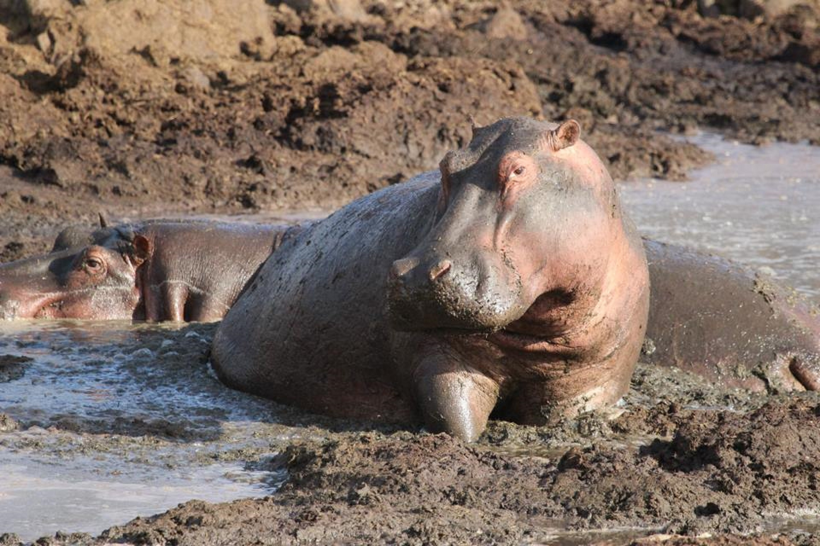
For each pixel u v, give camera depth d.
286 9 92.94
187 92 70.94
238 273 40.50
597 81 89.94
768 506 21.89
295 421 28.55
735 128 82.06
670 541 20.14
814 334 32.56
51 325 39.25
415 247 25.44
